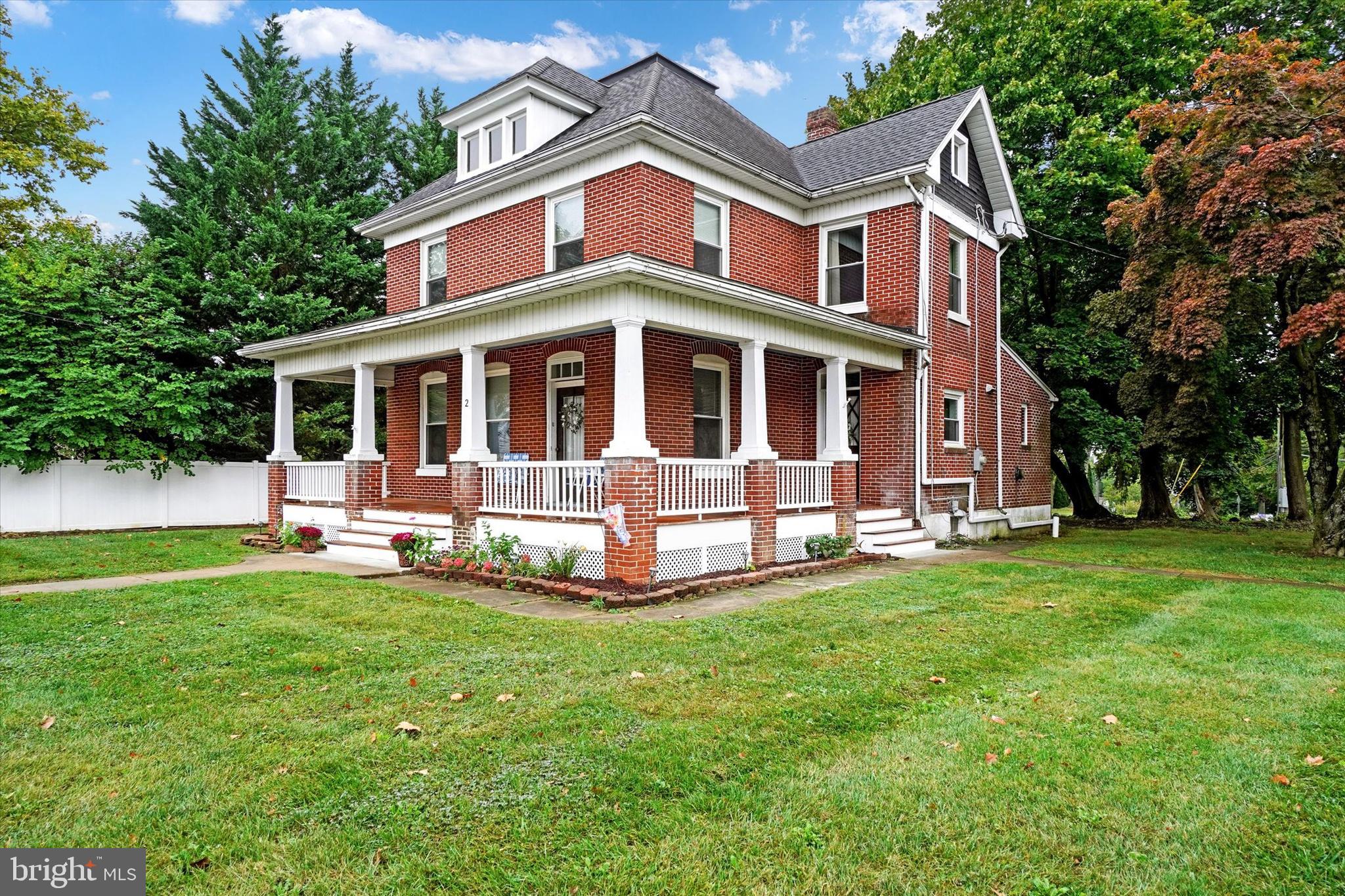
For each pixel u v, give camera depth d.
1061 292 22.39
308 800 3.59
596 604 8.12
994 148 16.72
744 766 3.96
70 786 3.71
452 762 4.00
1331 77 11.45
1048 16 20.00
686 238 12.30
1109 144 17.78
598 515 9.39
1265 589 9.28
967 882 2.97
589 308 9.30
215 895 2.85
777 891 2.89
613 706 4.84
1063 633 6.90
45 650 6.20
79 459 17.48
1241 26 20.72
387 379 16.14
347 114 24.98
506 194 13.89
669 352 11.88
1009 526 17.53
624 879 2.96
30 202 19.47
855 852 3.16
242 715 4.67
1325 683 5.36
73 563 11.48
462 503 10.98
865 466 14.35
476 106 14.51
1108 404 22.27
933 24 25.36
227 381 19.14
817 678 5.46
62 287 16.83
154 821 3.39
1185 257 13.19
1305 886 2.93
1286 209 10.96
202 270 19.86
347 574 10.45
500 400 14.00
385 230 16.69
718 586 9.25
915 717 4.69
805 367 14.58
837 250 14.85
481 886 2.91
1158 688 5.27
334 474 14.09
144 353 18.05
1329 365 14.80
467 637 6.68
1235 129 11.98
